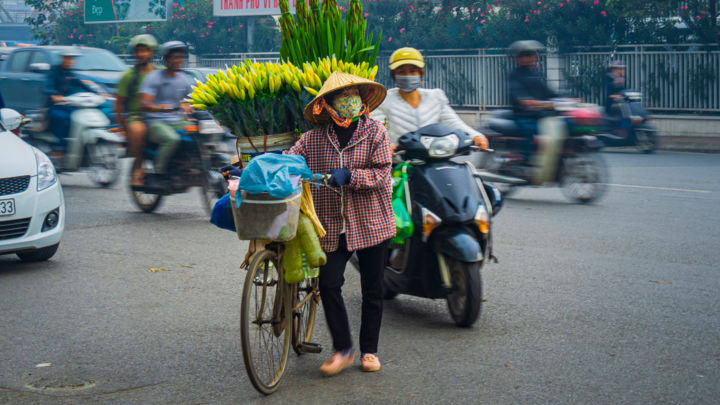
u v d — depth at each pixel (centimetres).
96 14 3014
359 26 529
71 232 934
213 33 2933
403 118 641
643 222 970
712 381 460
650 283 686
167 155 1027
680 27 2198
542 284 686
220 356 512
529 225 963
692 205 1085
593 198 1129
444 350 519
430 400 435
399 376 473
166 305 629
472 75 2388
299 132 507
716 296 644
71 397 445
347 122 458
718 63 1992
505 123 1184
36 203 753
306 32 531
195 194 1255
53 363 499
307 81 488
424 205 568
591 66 2158
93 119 1321
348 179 446
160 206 1080
